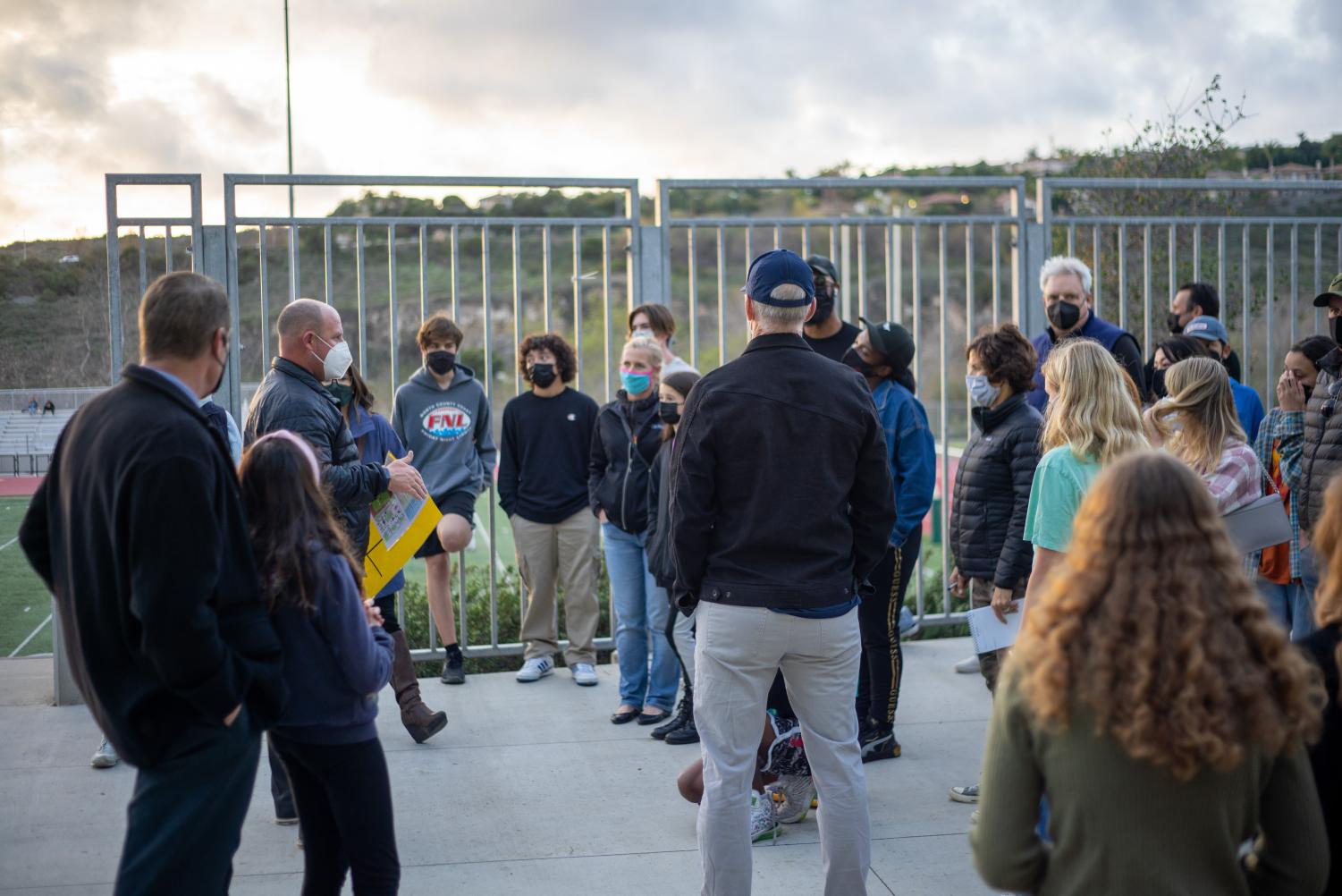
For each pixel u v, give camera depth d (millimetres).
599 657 6535
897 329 4551
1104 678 1700
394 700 5625
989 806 1864
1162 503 1779
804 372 3191
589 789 4465
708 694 3197
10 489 9328
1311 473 4418
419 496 4035
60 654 5480
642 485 5191
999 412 4258
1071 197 9375
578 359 6141
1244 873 1845
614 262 7484
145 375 2455
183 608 2301
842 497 3203
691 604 3312
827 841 3246
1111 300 8602
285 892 3584
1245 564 4609
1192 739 1632
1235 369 5711
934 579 7836
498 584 7203
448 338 5680
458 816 4191
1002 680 1889
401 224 5879
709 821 3176
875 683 4656
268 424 3771
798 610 3127
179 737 2420
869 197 16766
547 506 5852
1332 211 7691
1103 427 3285
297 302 3916
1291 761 1762
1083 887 1746
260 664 2531
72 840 3969
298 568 2715
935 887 3592
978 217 6258
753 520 3150
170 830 2457
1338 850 1898
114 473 2338
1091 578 1787
